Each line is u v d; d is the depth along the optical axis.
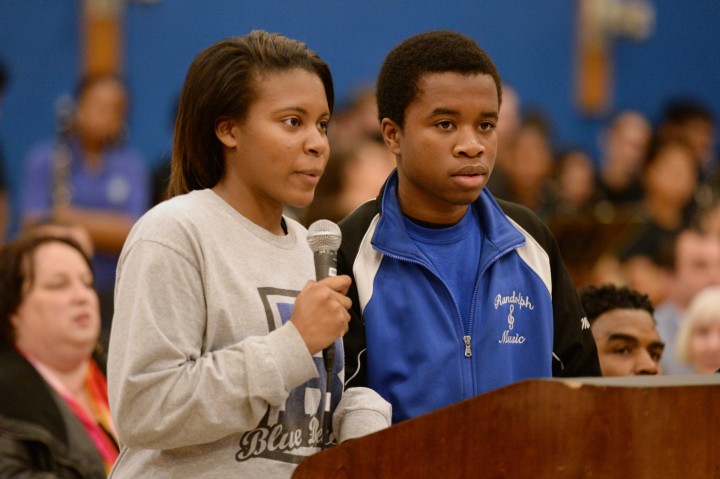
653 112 20.98
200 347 5.16
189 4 17.09
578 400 4.42
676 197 17.38
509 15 19.70
